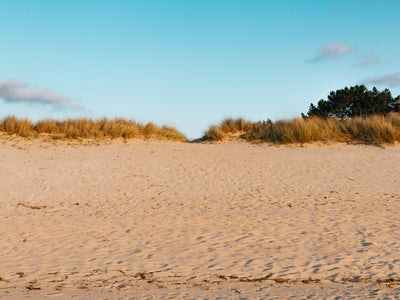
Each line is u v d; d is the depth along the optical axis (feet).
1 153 62.23
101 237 29.53
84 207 39.63
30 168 54.90
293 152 68.64
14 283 20.65
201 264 23.44
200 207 39.32
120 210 38.34
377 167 57.36
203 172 55.47
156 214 36.65
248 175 54.03
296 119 83.25
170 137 81.46
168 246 27.12
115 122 80.18
